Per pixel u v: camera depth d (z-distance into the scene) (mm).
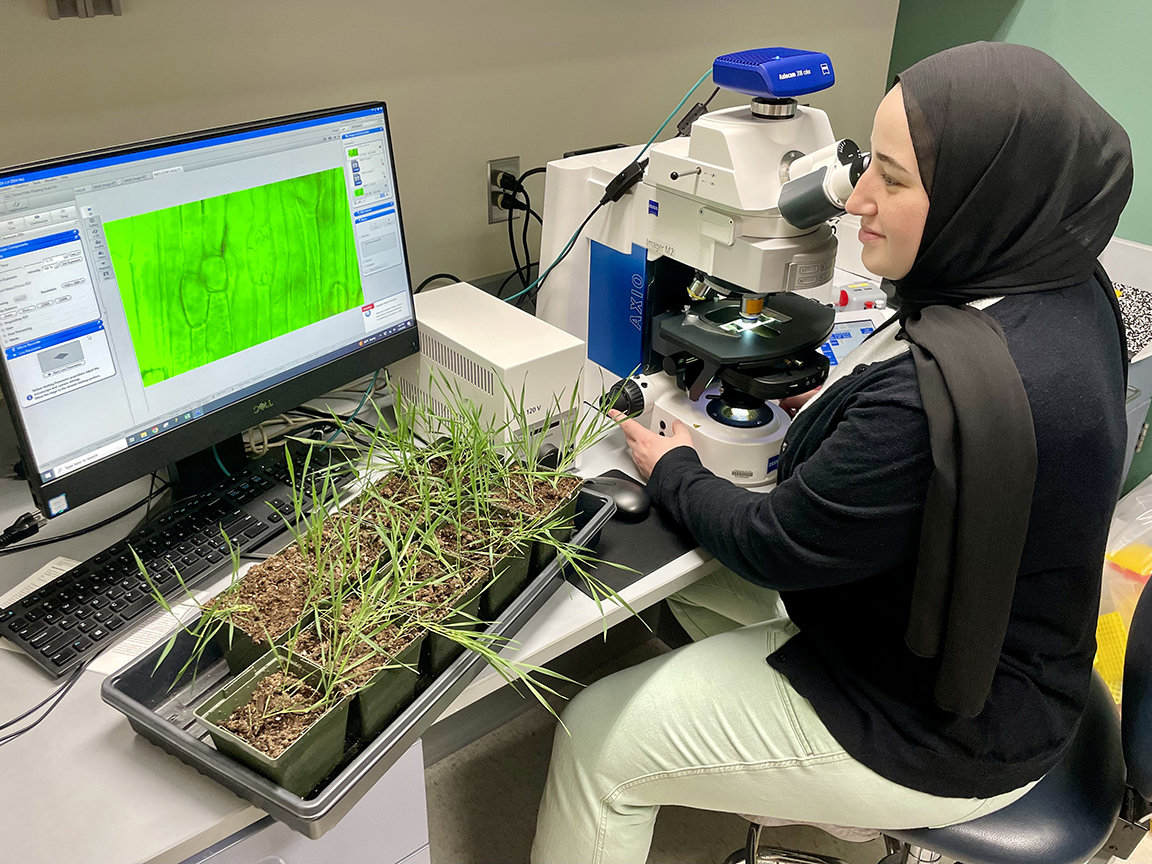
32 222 854
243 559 1046
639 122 1937
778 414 1316
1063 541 892
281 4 1347
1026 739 960
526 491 1038
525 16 1633
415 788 990
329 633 838
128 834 765
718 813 1711
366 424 1250
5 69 1155
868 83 2379
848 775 1023
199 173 983
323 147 1111
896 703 990
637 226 1325
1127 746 1022
